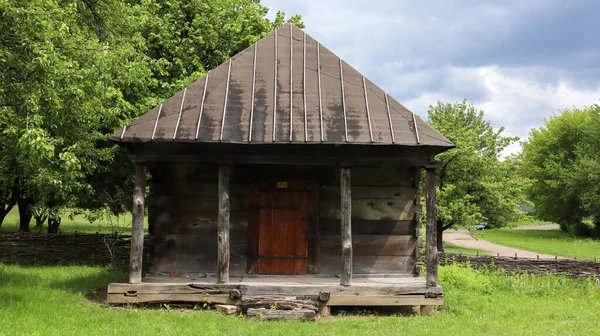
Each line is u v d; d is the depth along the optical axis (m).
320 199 12.37
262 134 10.42
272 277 11.82
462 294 12.61
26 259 17.17
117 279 13.52
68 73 10.90
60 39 11.54
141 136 10.34
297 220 12.24
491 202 25.67
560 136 50.62
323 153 10.85
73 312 9.42
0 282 12.28
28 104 9.66
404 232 12.36
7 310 9.11
